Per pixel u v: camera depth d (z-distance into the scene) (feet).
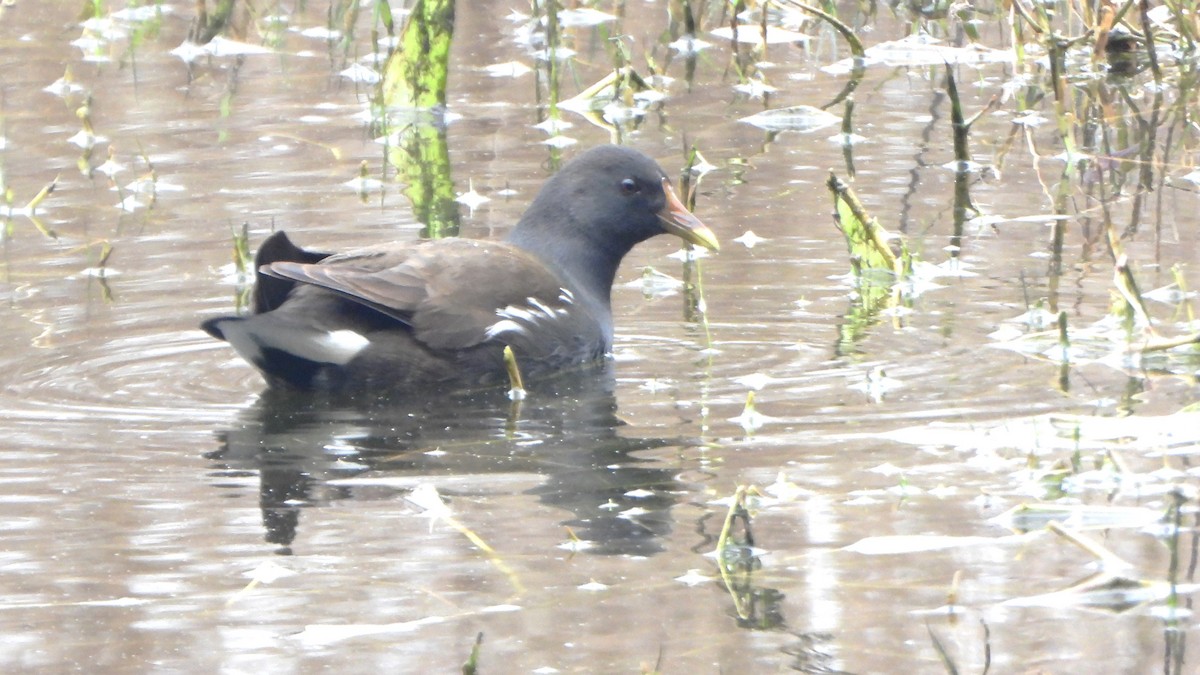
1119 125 56.54
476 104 60.59
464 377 35.83
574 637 23.13
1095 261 42.91
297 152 54.24
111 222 46.83
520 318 36.52
